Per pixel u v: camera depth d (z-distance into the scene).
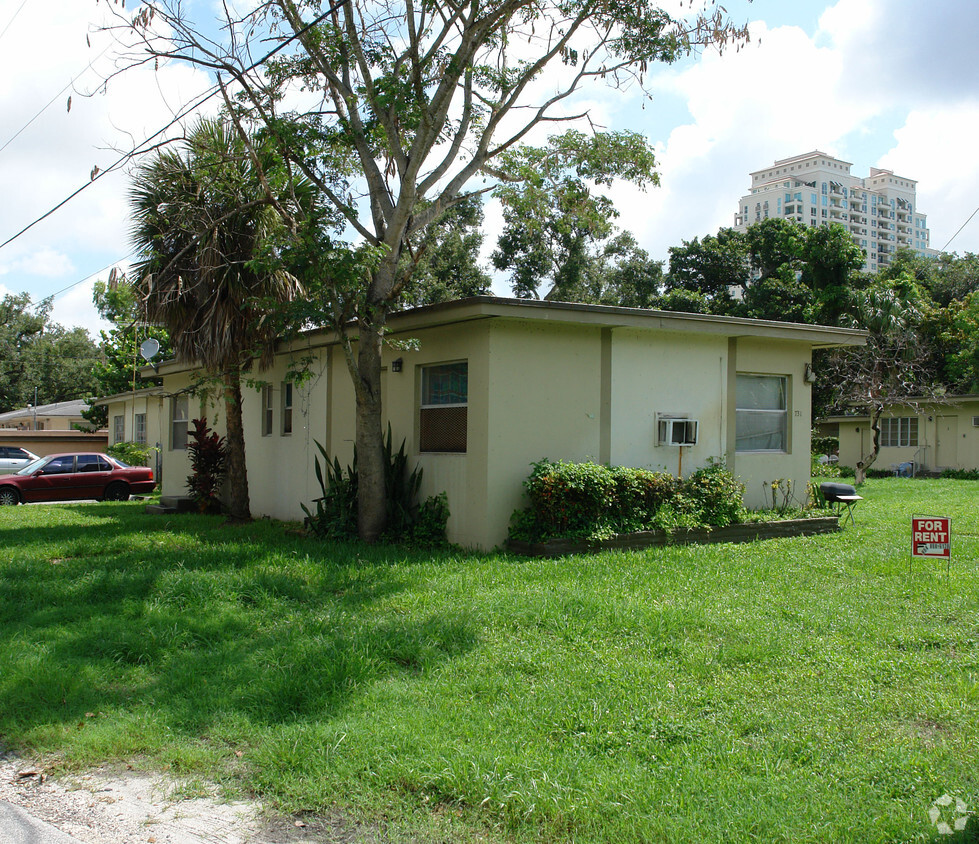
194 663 5.74
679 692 4.97
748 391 13.29
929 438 29.17
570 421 11.14
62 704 5.08
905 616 6.80
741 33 10.20
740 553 9.99
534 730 4.43
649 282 31.66
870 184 154.38
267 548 10.34
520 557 9.79
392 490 11.52
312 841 3.50
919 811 3.49
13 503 20.25
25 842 3.54
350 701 4.90
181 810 3.82
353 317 11.69
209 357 12.73
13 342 50.19
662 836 3.34
